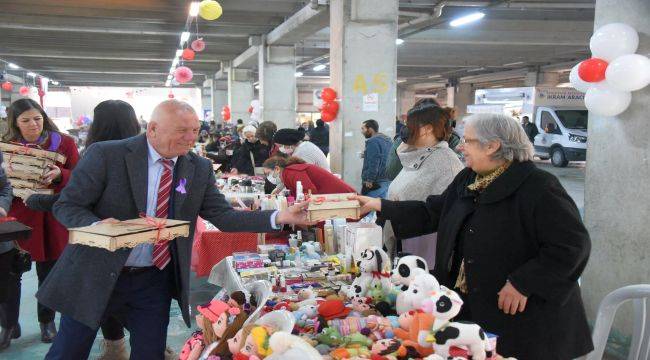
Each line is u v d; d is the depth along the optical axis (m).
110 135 2.56
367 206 2.41
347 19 7.79
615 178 3.35
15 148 2.85
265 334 1.52
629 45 3.07
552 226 1.79
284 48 14.34
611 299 2.09
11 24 11.99
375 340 1.71
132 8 10.91
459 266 2.10
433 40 14.30
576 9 11.12
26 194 2.83
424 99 2.94
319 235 3.29
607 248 3.43
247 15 11.95
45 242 3.17
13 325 3.45
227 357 1.74
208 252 3.78
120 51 17.91
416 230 2.42
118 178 2.04
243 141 7.71
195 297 4.55
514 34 14.09
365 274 2.18
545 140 16.06
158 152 2.09
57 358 2.07
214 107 27.55
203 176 2.23
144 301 2.19
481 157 1.92
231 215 2.32
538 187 1.84
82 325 2.08
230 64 20.42
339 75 7.98
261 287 2.10
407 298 1.76
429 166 2.74
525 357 1.87
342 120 7.92
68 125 35.06
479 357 1.46
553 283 1.76
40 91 24.72
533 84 22.77
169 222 1.91
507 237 1.88
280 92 14.45
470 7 11.29
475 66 23.17
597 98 3.24
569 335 1.89
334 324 1.79
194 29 13.56
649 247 3.18
